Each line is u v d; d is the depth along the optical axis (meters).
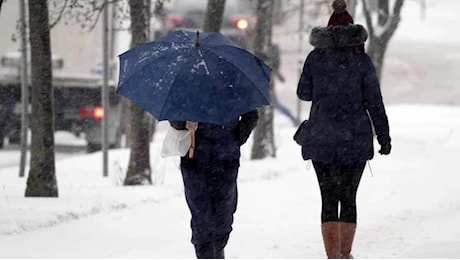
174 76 16.58
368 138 18.59
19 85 51.03
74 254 19.55
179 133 17.44
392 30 49.56
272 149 45.44
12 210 24.39
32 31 27.09
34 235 21.72
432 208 26.31
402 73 90.88
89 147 53.06
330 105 18.55
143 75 16.80
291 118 67.69
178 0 70.00
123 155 47.06
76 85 52.03
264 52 44.59
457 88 85.38
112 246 20.78
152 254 19.88
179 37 17.45
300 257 19.58
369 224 23.66
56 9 34.09
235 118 17.11
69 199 27.22
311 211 26.80
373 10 55.38
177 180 35.69
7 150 52.97
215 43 17.25
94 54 53.84
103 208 26.02
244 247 21.02
